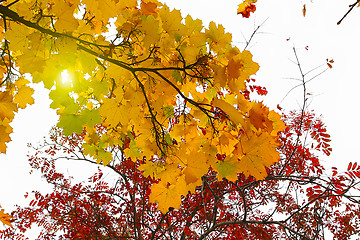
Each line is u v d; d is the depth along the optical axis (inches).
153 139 69.2
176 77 59.6
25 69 49.6
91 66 57.4
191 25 58.0
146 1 56.2
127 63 58.8
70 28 48.0
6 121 61.5
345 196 147.1
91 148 78.1
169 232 248.2
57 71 52.6
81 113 61.4
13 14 48.9
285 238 293.1
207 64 58.0
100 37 59.0
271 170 258.5
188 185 62.4
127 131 81.1
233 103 60.6
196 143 63.5
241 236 267.1
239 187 183.3
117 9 53.0
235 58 56.2
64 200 311.1
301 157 237.8
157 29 56.2
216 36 58.7
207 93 65.4
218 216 286.4
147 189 281.3
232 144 61.0
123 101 63.3
